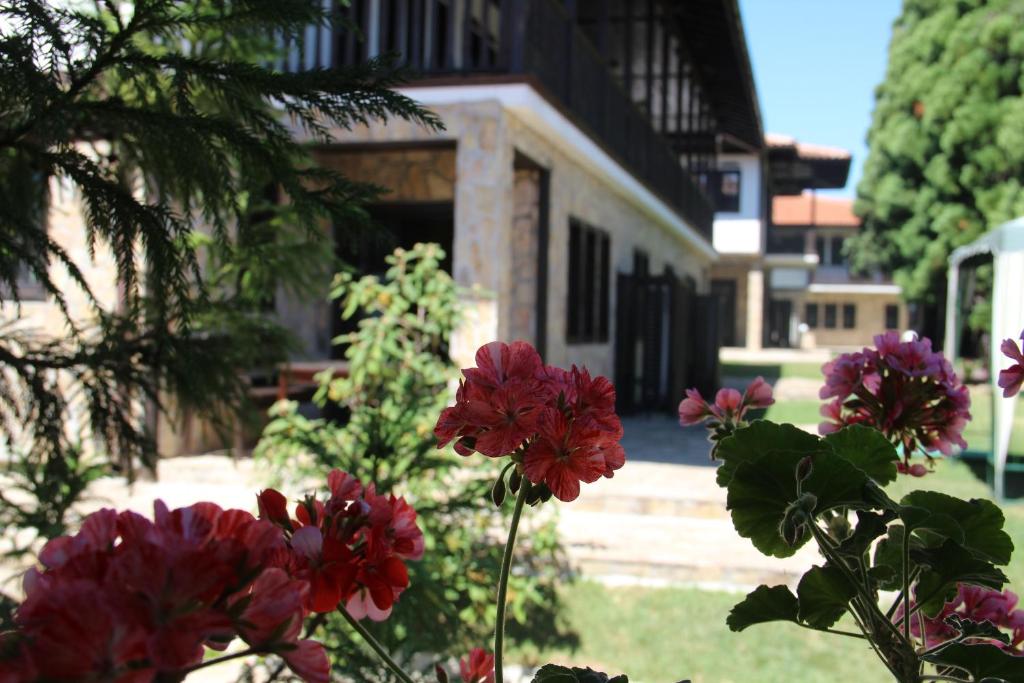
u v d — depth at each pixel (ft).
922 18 78.79
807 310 151.53
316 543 2.29
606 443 2.64
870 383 3.83
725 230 88.02
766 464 2.62
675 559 16.93
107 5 6.33
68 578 1.64
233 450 10.59
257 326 11.65
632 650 13.17
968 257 34.78
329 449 11.91
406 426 11.53
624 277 40.55
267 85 6.91
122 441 9.17
